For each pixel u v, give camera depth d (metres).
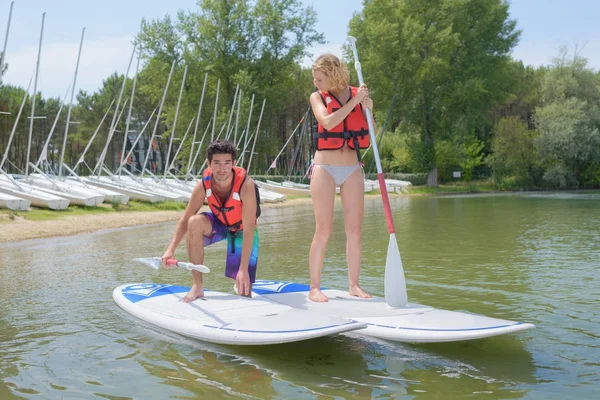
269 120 47.03
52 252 10.10
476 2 42.12
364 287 5.88
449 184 45.16
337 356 3.72
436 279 6.25
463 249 8.80
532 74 57.59
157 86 48.06
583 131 40.91
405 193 38.25
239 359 3.70
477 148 45.09
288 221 16.59
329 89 4.77
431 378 3.27
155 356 3.78
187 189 28.45
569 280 6.00
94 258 9.01
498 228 12.22
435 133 42.94
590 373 3.26
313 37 46.56
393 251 4.30
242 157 36.19
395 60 42.09
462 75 42.75
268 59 45.66
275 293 4.89
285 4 46.06
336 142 4.77
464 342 3.93
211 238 4.82
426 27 42.12
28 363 3.70
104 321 4.69
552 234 10.69
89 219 16.91
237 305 4.43
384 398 3.00
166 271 7.36
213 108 45.22
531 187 42.59
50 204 18.14
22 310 5.20
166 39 45.41
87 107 58.28
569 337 3.96
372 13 43.22
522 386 3.10
